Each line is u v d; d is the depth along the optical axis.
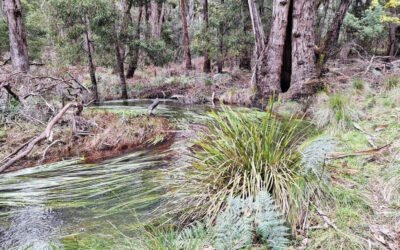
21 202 3.23
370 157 3.18
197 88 10.72
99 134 5.54
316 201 2.50
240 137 2.91
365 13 12.57
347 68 8.48
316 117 4.93
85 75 12.45
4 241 2.56
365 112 4.77
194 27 16.94
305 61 7.05
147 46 10.95
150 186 3.36
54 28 9.31
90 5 8.59
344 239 2.13
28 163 4.60
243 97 8.21
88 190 3.47
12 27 8.16
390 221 2.26
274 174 2.53
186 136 4.43
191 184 2.79
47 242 2.47
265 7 11.93
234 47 11.88
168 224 2.56
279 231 2.07
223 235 2.04
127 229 2.58
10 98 6.41
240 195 2.45
